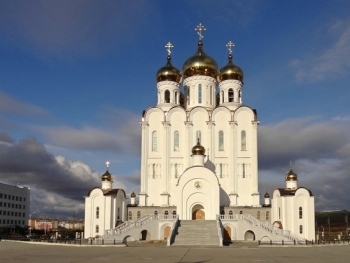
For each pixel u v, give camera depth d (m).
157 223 67.62
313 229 69.62
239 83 88.00
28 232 106.75
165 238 67.56
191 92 88.12
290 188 74.75
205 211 72.25
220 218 67.31
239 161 80.06
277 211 74.06
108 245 54.81
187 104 88.62
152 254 37.50
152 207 77.25
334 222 142.50
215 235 59.31
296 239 62.22
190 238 57.91
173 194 79.56
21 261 29.92
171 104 87.00
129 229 63.81
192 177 73.12
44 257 33.97
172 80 89.12
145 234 67.19
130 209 77.44
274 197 75.81
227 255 36.50
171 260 30.91
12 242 62.12
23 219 150.75
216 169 80.25
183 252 40.41
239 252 40.75
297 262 29.58
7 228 115.06
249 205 78.19
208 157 80.44
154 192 80.12
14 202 144.88
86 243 59.12
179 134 82.44
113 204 72.44
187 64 90.00
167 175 79.88
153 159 81.38
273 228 63.88
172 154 81.38
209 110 83.69
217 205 72.06
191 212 72.38
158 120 83.19
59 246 52.38
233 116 81.75
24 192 151.88
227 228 66.81
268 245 55.69
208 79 88.25
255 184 78.94
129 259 31.81
